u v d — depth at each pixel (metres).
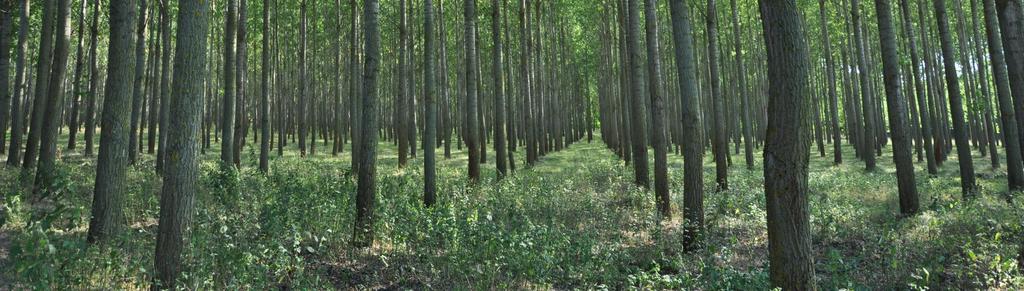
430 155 11.35
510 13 28.48
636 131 13.62
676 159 28.06
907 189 11.25
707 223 9.19
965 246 6.63
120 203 7.02
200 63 5.33
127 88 7.10
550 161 25.70
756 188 15.31
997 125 38.19
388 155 26.61
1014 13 8.22
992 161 22.81
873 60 33.44
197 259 5.64
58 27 11.03
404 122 21.00
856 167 24.91
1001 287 5.96
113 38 7.09
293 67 35.00
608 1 29.56
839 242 8.85
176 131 5.21
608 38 30.48
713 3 16.05
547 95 32.81
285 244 7.14
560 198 11.98
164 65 15.30
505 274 6.73
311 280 6.16
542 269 6.36
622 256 7.57
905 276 6.31
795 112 4.20
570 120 40.47
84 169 14.62
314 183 12.30
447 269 6.91
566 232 8.75
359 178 8.14
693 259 7.92
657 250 8.01
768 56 4.31
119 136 6.98
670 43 32.75
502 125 16.75
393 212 8.38
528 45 25.62
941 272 6.30
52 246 4.39
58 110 10.70
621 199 12.93
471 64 15.75
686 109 8.66
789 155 4.23
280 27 32.03
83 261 5.45
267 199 8.78
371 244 8.00
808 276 4.23
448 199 11.14
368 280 6.62
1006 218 8.62
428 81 11.71
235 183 10.59
